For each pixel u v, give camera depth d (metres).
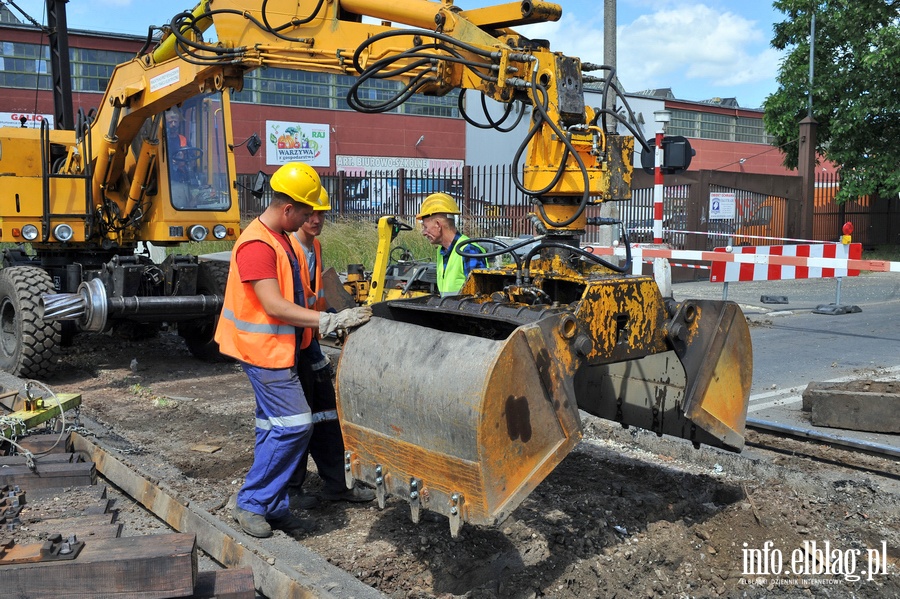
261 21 5.81
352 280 8.26
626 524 4.07
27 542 3.35
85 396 7.09
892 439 5.45
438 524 4.08
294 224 3.90
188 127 8.33
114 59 25.05
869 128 21.33
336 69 5.68
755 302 12.83
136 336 10.02
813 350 8.83
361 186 18.72
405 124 31.77
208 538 3.76
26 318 7.42
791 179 18.97
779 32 22.30
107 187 8.47
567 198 4.23
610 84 4.39
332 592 3.14
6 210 7.85
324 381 4.40
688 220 16.06
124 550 3.02
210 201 8.51
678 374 4.36
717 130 37.38
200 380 7.80
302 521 4.07
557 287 4.25
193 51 6.31
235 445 5.55
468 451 3.06
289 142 29.62
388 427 3.46
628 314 3.64
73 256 8.77
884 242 24.83
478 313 3.68
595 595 3.45
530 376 3.15
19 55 23.75
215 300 7.75
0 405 6.43
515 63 4.26
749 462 4.88
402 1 5.27
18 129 8.61
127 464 4.79
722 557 3.81
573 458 5.11
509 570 3.60
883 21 20.52
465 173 17.25
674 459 5.14
